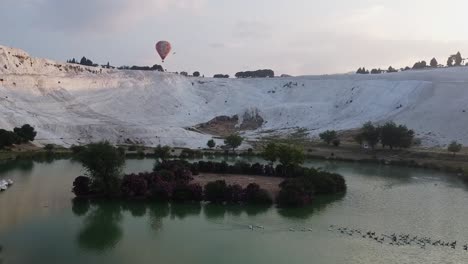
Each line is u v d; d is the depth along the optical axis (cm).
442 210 6153
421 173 9294
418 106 15438
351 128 14912
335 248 4541
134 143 12631
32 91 16150
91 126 13012
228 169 8406
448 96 15438
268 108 18325
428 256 4391
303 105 18162
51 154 10081
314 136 14438
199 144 12900
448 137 12538
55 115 14412
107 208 5891
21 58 18400
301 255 4325
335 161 10875
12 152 9981
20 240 4534
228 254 4306
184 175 7362
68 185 7044
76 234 4784
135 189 6353
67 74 19738
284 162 8244
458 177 8838
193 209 5941
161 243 4572
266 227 5188
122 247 4431
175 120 17112
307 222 5428
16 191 6544
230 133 15875
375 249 4547
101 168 6231
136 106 18150
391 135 11569
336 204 6391
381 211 6041
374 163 10581
